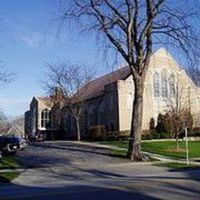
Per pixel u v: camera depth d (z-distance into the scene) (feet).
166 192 50.62
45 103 280.72
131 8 108.78
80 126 239.91
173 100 195.62
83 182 69.41
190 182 61.36
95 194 51.75
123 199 47.03
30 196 53.26
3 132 378.94
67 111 255.70
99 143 165.17
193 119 190.60
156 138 173.47
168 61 199.21
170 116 166.40
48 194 54.34
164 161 113.29
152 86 198.29
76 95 215.31
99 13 106.32
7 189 65.51
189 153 136.15
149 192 51.01
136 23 111.04
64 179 79.20
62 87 213.46
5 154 135.44
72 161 112.98
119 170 92.94
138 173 85.81
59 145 163.22
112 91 201.57
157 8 107.65
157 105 198.90
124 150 132.67
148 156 120.88
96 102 221.05
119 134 183.11
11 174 88.22
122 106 195.00
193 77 191.21
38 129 288.30
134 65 112.37
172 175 76.43
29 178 82.58
